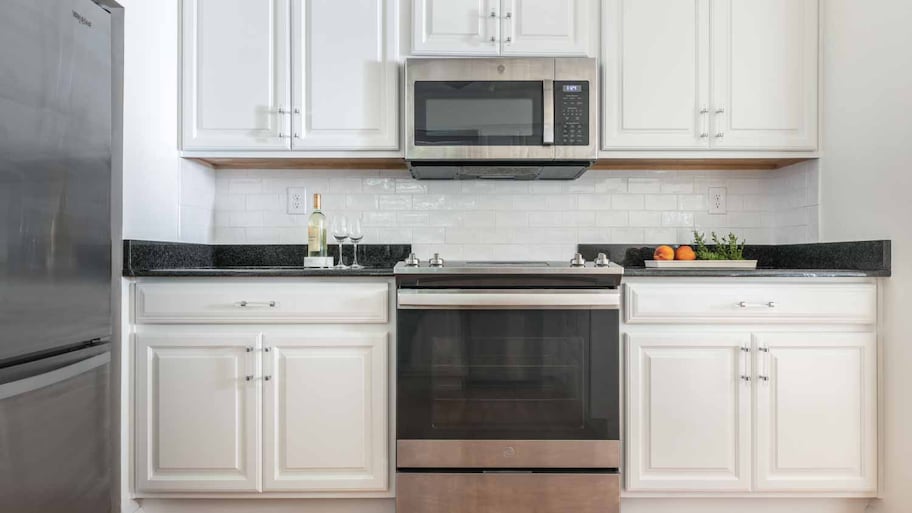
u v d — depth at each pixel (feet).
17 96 3.79
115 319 5.42
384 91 6.57
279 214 7.60
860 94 6.00
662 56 6.62
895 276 5.52
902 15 5.43
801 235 7.03
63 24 4.24
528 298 5.46
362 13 6.58
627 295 5.64
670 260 7.00
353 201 7.60
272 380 5.60
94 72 4.62
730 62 6.61
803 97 6.63
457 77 6.40
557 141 6.42
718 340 5.61
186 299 5.58
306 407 5.61
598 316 5.51
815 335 5.62
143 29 5.85
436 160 6.48
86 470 4.63
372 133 6.59
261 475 5.59
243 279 5.62
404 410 5.52
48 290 4.11
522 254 7.59
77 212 4.42
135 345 5.57
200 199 7.18
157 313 5.57
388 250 7.55
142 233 5.84
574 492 5.51
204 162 7.26
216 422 5.58
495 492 5.53
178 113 6.58
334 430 5.61
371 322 5.64
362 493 5.68
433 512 5.53
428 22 6.57
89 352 4.68
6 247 3.71
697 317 5.62
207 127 6.57
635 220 7.63
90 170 4.58
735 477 5.61
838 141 6.37
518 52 6.57
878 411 5.64
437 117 6.41
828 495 5.68
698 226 7.61
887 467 5.58
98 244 4.72
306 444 5.60
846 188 6.23
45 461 4.13
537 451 5.51
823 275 5.61
